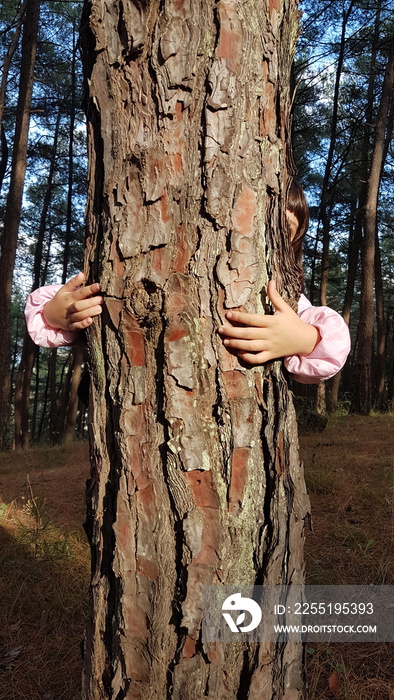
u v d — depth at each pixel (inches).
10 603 102.6
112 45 44.7
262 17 46.0
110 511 47.3
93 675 47.4
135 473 45.6
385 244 869.8
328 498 148.7
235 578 45.3
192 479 44.6
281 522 46.9
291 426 50.1
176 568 45.2
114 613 46.7
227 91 43.7
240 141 44.7
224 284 44.6
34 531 131.6
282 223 49.4
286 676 47.6
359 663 79.4
